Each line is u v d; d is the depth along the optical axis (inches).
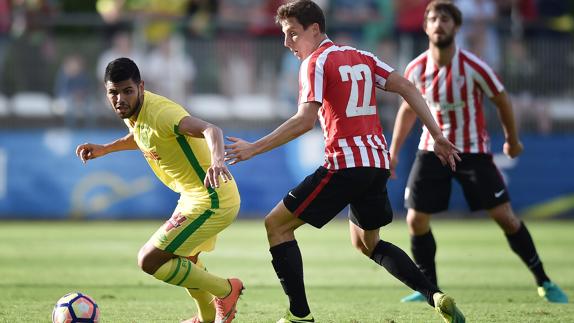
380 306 957.8
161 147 733.9
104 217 2219.5
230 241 1776.6
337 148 743.1
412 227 1026.1
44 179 2219.5
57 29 2401.6
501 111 1040.2
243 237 1866.4
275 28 2410.2
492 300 1010.1
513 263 1444.4
